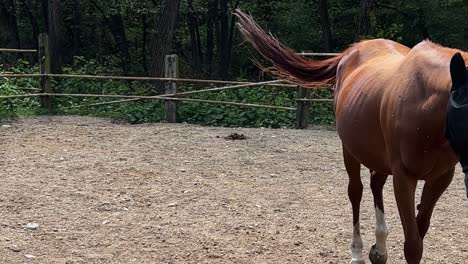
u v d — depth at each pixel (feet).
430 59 11.96
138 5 76.07
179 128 37.24
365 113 13.58
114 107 41.70
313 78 17.30
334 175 26.25
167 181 24.26
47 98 41.75
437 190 12.94
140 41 90.12
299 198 22.45
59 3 64.23
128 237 17.58
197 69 80.94
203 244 17.16
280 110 39.96
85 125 37.19
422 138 11.68
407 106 11.95
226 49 82.02
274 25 80.94
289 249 17.03
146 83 52.19
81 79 45.27
